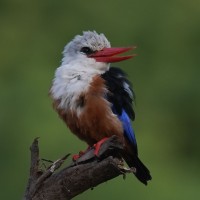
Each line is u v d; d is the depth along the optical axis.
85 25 19.73
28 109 15.91
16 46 20.39
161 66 19.41
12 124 15.72
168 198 15.17
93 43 9.73
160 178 16.20
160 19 19.61
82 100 9.33
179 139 18.98
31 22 20.72
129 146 9.48
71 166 8.24
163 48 19.52
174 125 18.92
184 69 19.56
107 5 19.58
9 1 21.11
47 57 19.88
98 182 8.11
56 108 9.55
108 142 8.33
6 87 16.64
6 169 15.48
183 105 19.11
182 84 19.23
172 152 18.72
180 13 19.86
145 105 18.88
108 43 9.87
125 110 9.54
